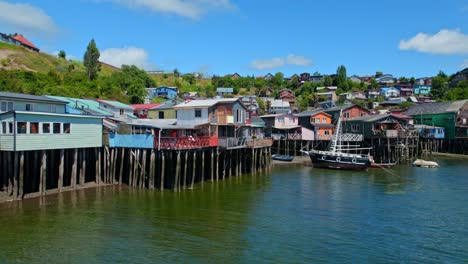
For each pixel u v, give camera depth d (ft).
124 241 63.62
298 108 340.18
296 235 67.82
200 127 122.42
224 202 92.32
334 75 495.00
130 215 79.00
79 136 100.94
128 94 268.41
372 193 105.91
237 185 116.67
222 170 134.21
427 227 73.36
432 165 168.86
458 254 59.82
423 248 62.23
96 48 294.46
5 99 104.01
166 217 78.02
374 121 194.29
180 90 398.01
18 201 87.30
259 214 81.56
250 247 61.67
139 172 108.06
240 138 129.49
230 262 55.57
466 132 224.12
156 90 324.19
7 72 212.43
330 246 62.59
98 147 107.45
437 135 230.07
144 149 104.17
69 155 106.63
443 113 236.02
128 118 147.95
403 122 203.92
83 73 287.28
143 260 55.98
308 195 102.42
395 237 67.41
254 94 410.72
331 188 113.60
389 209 87.20
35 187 95.76
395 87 431.84
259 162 150.51
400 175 142.41
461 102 238.89
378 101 367.66
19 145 86.28
